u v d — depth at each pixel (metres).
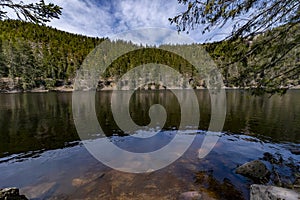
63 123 10.30
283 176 4.04
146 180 3.94
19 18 3.14
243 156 5.34
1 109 15.14
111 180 3.95
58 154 5.68
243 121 10.23
